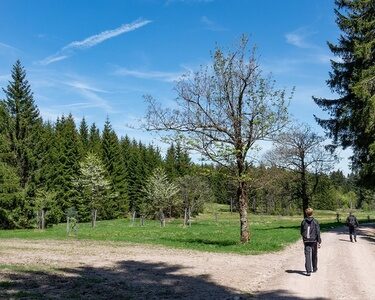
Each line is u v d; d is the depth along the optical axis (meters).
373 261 17.66
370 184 34.38
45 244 23.25
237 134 22.59
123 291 11.00
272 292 11.09
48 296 10.03
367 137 31.25
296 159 52.66
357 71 30.75
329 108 35.12
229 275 13.67
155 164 96.62
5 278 12.09
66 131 78.62
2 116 54.62
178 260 17.06
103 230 39.16
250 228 45.19
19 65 55.03
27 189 52.12
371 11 30.52
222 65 22.69
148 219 73.69
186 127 22.97
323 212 108.50
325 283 12.34
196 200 62.22
